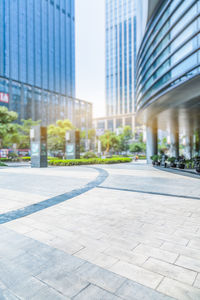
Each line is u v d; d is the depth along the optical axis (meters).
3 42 68.62
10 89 59.03
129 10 99.75
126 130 56.28
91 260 2.82
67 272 2.52
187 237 3.62
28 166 23.36
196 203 6.09
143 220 4.56
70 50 101.12
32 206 5.87
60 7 96.19
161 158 22.91
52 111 74.75
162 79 14.78
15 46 72.62
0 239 3.58
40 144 20.80
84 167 20.64
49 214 5.09
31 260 2.83
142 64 20.09
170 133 35.00
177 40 12.52
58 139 43.59
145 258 2.88
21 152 50.62
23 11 76.75
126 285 2.25
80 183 10.05
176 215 4.91
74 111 86.06
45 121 71.38
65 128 45.28
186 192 7.74
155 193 7.57
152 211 5.27
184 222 4.42
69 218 4.75
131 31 99.12
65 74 96.12
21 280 2.36
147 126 28.58
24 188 8.74
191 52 10.98
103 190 8.22
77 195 7.31
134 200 6.51
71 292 2.14
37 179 11.59
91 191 8.02
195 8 10.71
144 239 3.54
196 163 18.22
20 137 42.12
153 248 3.20
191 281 2.33
